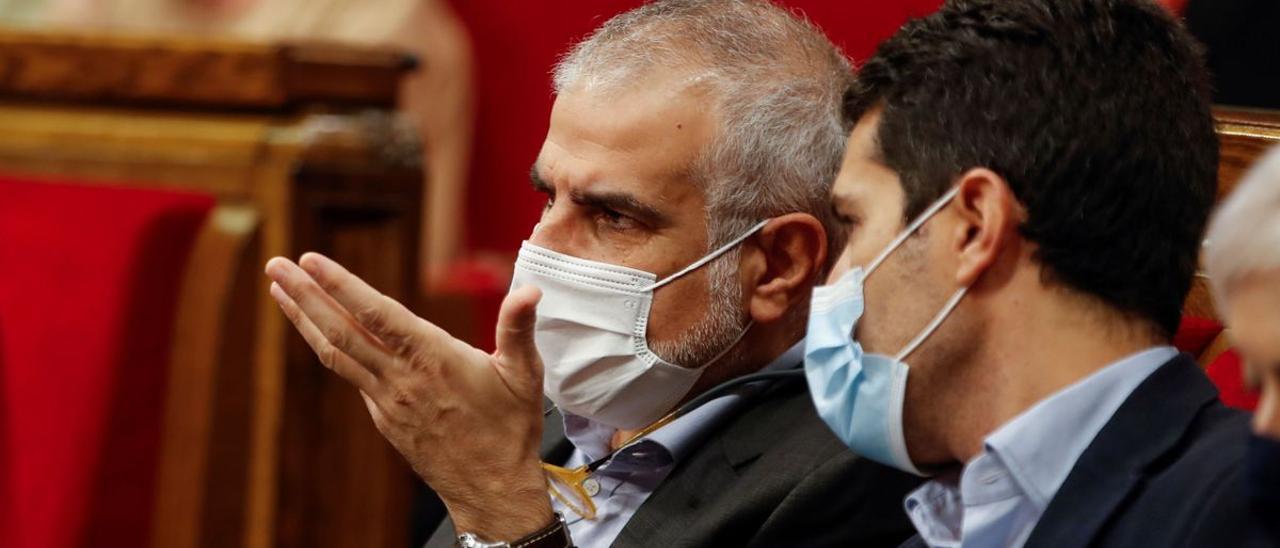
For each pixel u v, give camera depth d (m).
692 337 3.55
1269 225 1.87
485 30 8.20
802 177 3.57
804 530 3.36
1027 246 2.58
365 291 3.15
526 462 3.26
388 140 4.79
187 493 4.68
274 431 4.70
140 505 4.72
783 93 3.57
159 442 4.71
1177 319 2.64
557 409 4.08
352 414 4.79
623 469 3.62
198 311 4.68
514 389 3.22
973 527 2.62
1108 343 2.57
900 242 2.67
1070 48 2.60
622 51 3.56
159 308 4.69
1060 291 2.57
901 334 2.66
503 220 8.30
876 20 7.11
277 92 4.71
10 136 4.92
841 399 2.77
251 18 7.66
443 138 7.89
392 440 3.25
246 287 4.70
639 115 3.50
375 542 4.80
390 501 4.81
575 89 3.57
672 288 3.54
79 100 4.91
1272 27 4.68
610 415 3.64
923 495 2.85
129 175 4.82
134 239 4.67
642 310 3.53
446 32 7.89
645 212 3.50
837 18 7.14
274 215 4.69
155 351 4.70
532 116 8.23
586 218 3.57
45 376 4.69
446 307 6.78
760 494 3.42
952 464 2.75
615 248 3.54
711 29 3.58
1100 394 2.55
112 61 4.86
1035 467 2.56
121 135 4.84
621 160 3.50
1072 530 2.48
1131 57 2.60
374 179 4.75
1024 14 2.64
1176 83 2.62
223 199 4.74
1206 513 2.31
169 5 7.64
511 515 3.25
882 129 2.72
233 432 4.71
